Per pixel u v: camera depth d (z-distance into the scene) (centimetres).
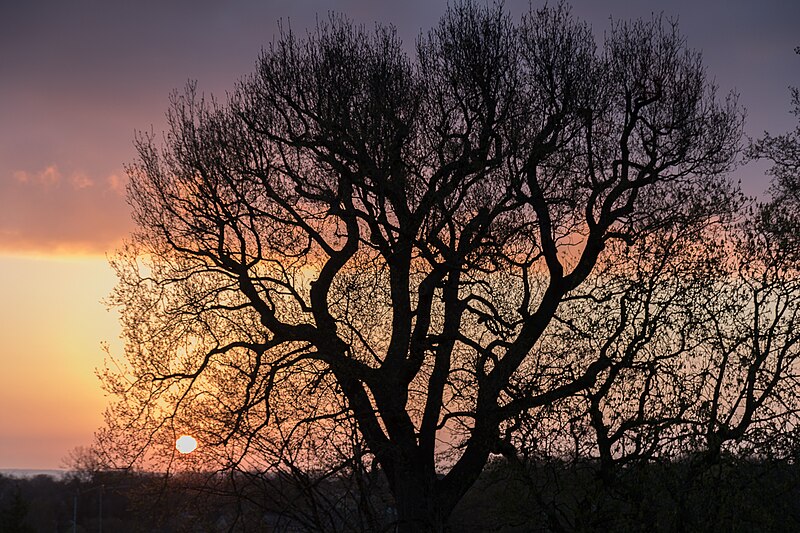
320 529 1741
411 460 2042
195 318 2169
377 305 2139
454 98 2242
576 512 1733
